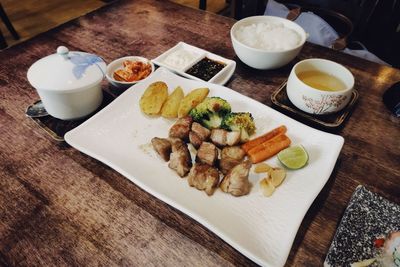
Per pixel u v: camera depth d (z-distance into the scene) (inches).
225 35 21.1
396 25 28.1
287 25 18.5
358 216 10.7
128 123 14.3
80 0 55.9
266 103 16.0
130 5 24.3
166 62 17.9
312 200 11.0
